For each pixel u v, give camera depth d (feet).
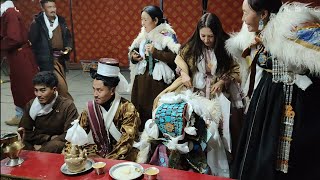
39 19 7.91
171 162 5.68
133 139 6.08
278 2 4.82
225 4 6.63
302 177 4.76
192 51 6.79
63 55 7.80
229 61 6.63
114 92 6.22
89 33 7.53
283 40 4.48
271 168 4.76
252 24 4.98
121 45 7.50
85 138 5.55
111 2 7.12
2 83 9.80
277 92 4.81
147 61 7.56
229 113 6.53
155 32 7.24
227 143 6.57
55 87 7.00
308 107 4.66
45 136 7.22
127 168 4.92
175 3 7.04
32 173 4.89
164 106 5.88
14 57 8.71
